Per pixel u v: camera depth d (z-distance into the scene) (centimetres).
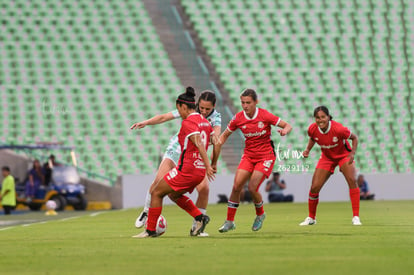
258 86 13138
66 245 3145
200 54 13488
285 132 3562
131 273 2111
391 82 13600
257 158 3628
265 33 13988
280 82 13275
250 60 13500
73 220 5806
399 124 13062
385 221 4812
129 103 12394
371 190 10844
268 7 14325
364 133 12838
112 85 12638
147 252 2717
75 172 9756
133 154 11531
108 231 4191
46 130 11769
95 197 10144
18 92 12338
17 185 9875
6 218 6912
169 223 5006
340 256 2492
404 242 3072
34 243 3316
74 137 11688
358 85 13450
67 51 13125
